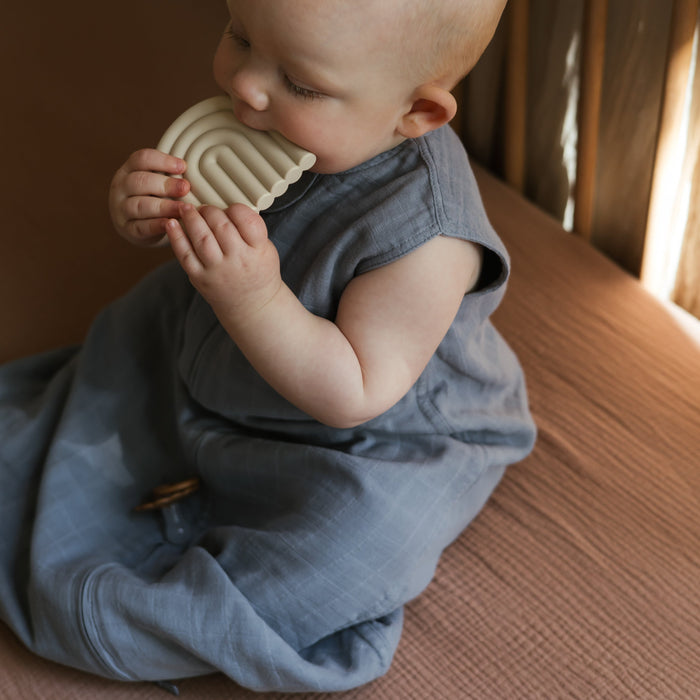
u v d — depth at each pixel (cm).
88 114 164
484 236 84
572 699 92
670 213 126
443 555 105
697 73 114
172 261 115
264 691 92
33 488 106
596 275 135
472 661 95
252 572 92
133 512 105
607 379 122
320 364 81
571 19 131
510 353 111
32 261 139
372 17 69
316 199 86
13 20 183
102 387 109
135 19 185
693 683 93
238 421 102
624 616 98
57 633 92
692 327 128
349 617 92
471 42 74
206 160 81
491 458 99
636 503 109
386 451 96
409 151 84
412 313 82
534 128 146
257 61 73
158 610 88
